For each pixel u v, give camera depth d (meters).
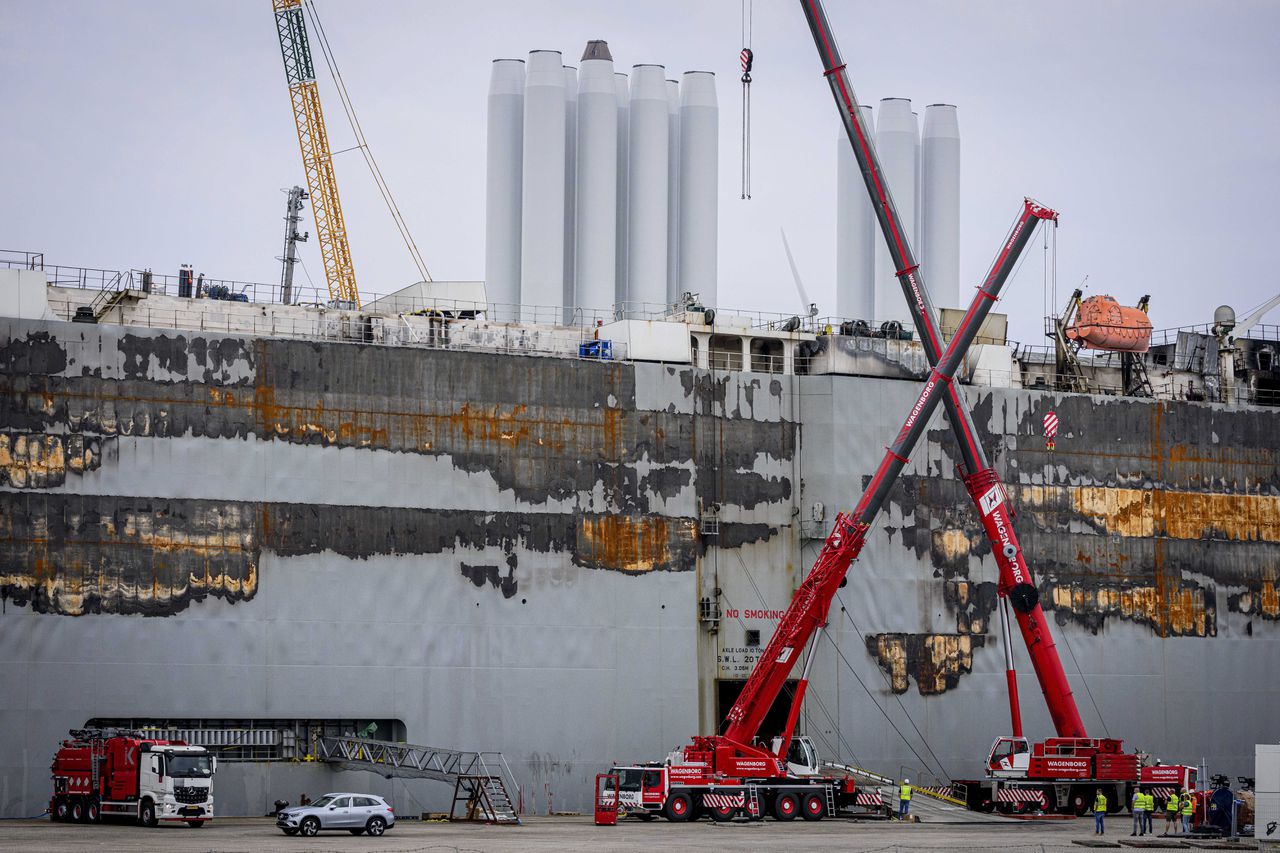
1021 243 112.56
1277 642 147.62
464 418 123.31
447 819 113.50
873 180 122.88
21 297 116.25
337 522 119.00
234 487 116.88
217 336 117.69
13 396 113.00
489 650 121.81
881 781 120.31
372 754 115.62
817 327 145.00
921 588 135.38
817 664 131.88
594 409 127.25
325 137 189.38
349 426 120.19
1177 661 143.75
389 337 128.75
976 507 124.75
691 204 178.38
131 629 113.38
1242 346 160.75
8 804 109.50
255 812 113.62
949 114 188.88
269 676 115.94
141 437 115.31
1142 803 101.88
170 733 113.19
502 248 176.12
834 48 123.06
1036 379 150.62
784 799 111.00
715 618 129.50
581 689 123.81
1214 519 146.88
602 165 173.62
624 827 104.00
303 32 189.25
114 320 122.19
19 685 110.81
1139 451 145.00
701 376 131.38
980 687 136.00
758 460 132.62
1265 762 95.56
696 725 126.62
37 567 112.06
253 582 116.44
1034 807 119.75
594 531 125.88
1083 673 140.12
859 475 134.38
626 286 176.62
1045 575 140.00
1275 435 150.12
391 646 119.25
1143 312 152.12
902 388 137.25
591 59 175.50
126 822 104.25
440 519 121.62
